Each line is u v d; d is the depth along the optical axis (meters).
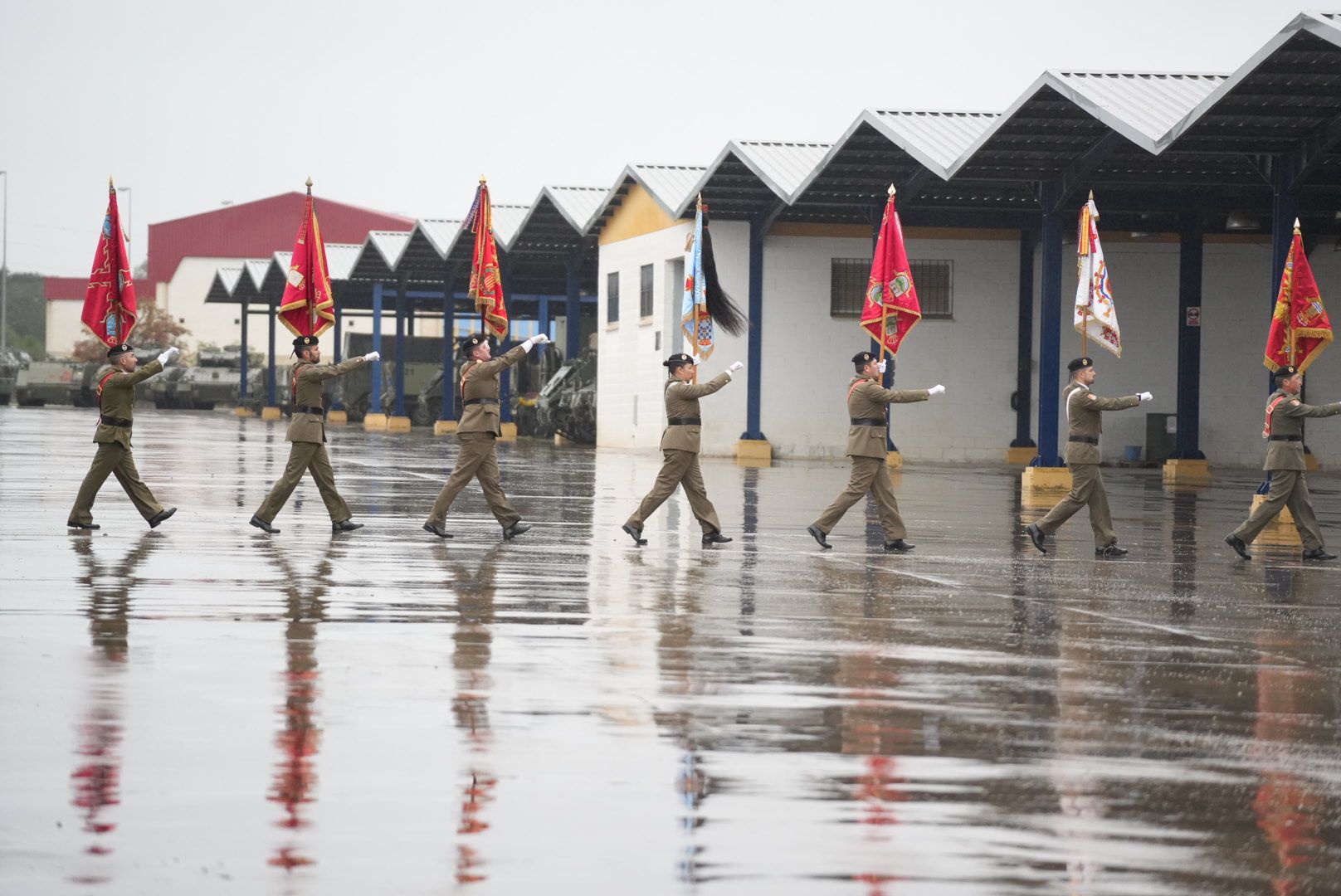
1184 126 43.75
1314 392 77.12
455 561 28.36
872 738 14.62
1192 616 23.27
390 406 128.00
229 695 15.88
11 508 37.66
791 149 71.44
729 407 77.12
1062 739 14.75
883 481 32.00
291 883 10.24
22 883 10.19
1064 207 57.84
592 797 12.34
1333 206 61.25
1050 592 25.84
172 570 26.06
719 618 21.97
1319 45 39.34
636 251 84.94
